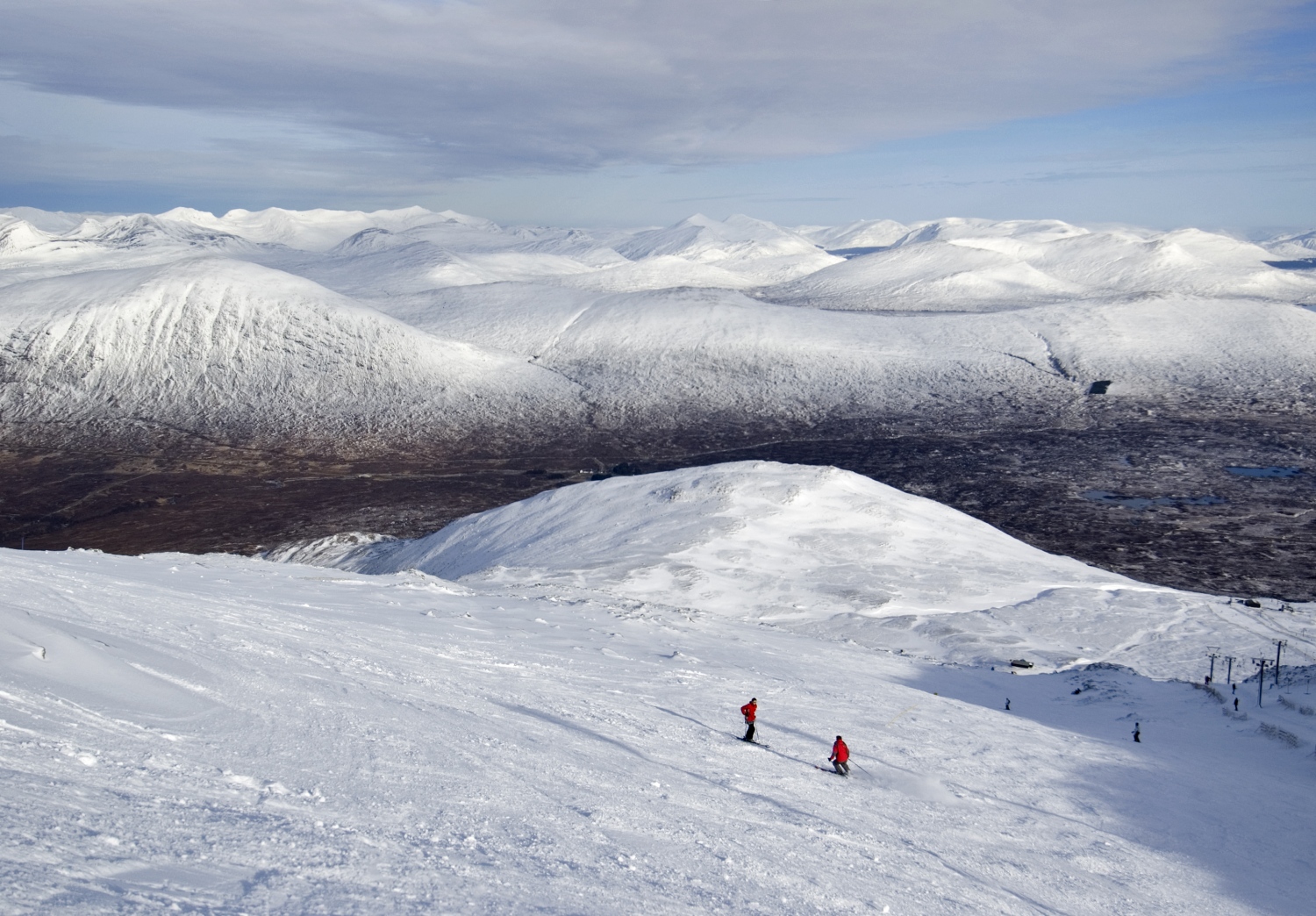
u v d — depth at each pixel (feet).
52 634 39.55
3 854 18.30
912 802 55.06
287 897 20.61
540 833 32.35
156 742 32.01
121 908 17.03
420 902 22.34
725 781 50.24
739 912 28.43
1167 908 43.65
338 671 55.83
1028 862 47.14
